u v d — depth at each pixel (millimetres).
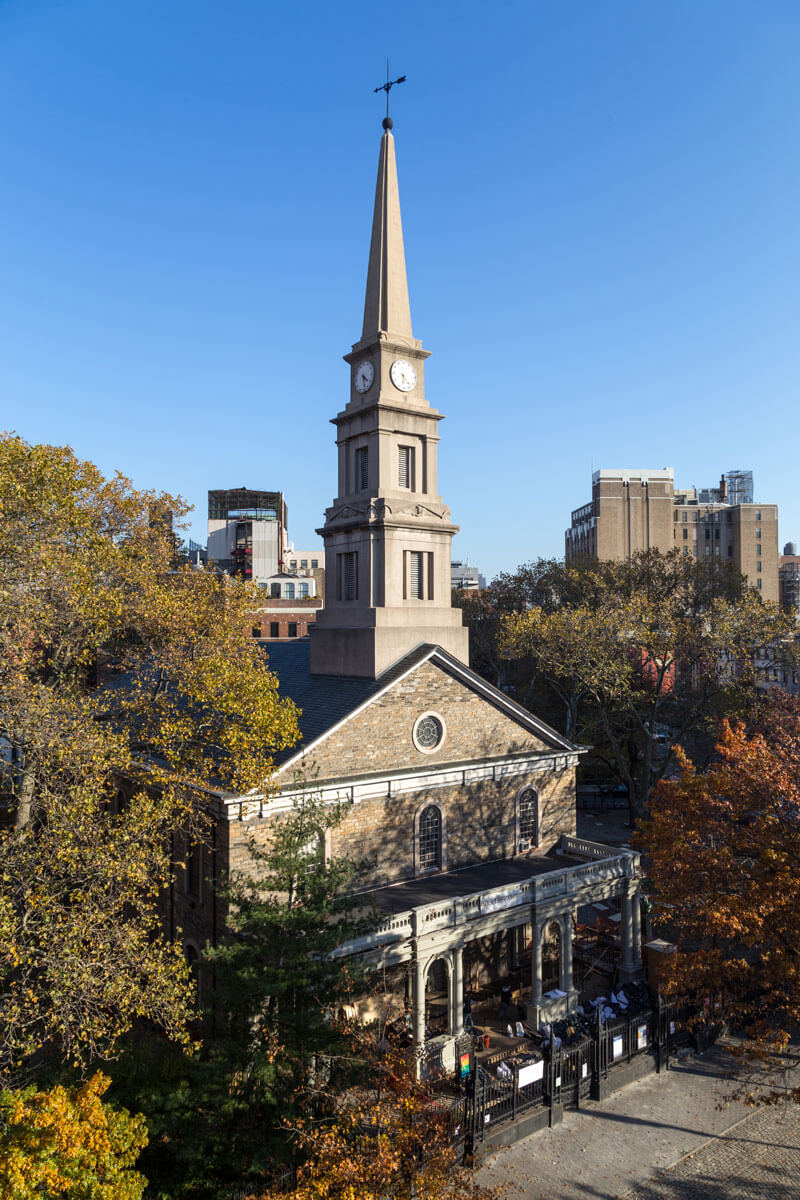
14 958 16719
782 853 22219
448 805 31266
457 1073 24219
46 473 22141
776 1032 22422
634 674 52219
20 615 20234
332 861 21047
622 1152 22078
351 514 34562
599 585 59938
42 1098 13883
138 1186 13406
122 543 32781
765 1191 20438
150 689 25484
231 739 22812
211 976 25797
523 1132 22797
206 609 26344
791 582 136125
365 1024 20906
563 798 35344
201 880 27078
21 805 21172
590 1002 29984
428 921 25531
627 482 129250
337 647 33562
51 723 19438
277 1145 16906
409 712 30328
